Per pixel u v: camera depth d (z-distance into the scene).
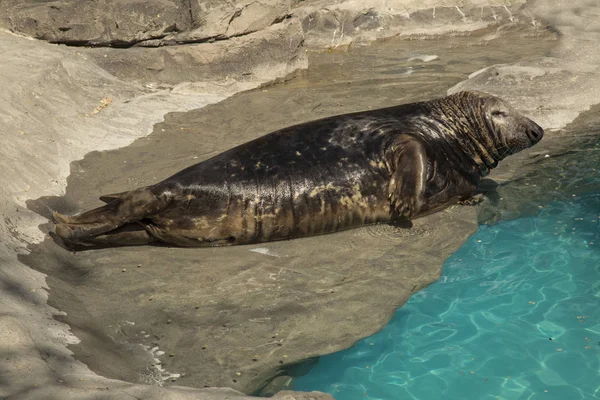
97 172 18.94
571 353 12.16
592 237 15.76
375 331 12.66
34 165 17.94
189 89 25.17
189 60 25.42
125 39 25.53
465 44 31.83
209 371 11.41
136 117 22.59
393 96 24.61
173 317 12.93
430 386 11.37
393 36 32.97
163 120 22.72
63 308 12.43
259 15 26.23
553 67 25.50
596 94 23.41
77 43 25.72
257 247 15.73
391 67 28.44
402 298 13.66
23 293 12.27
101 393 9.32
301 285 14.05
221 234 15.56
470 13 33.94
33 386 9.22
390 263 14.89
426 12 33.78
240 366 11.59
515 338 12.55
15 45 24.95
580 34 30.98
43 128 19.98
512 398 11.08
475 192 18.14
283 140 16.59
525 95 23.20
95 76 24.11
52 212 16.39
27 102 20.83
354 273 14.51
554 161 19.64
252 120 22.61
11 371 9.50
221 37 25.66
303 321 12.87
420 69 27.95
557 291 13.88
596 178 18.50
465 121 17.94
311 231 16.12
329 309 13.25
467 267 14.73
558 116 22.27
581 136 21.14
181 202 15.23
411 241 15.84
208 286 13.99
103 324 12.52
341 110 23.28
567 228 16.16
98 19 25.52
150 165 19.38
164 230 15.44
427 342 12.41
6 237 14.37
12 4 26.69
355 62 29.41
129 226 15.49
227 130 21.83
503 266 14.76
